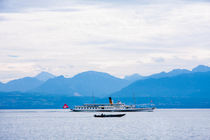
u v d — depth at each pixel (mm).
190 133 159625
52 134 156500
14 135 154000
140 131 167375
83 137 144125
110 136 146500
